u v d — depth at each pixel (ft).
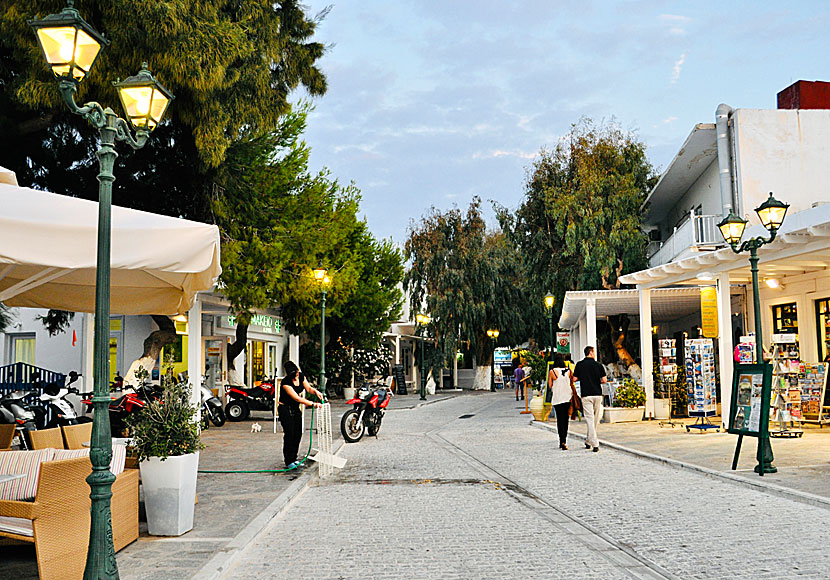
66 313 61.82
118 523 21.13
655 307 84.74
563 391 49.21
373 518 27.25
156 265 20.63
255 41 43.73
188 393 25.62
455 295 133.08
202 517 26.12
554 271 105.81
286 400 39.29
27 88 35.35
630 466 39.99
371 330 114.52
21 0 34.76
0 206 18.60
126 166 48.67
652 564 20.16
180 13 35.76
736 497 29.96
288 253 67.00
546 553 21.58
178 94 39.04
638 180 101.81
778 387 49.62
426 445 53.78
